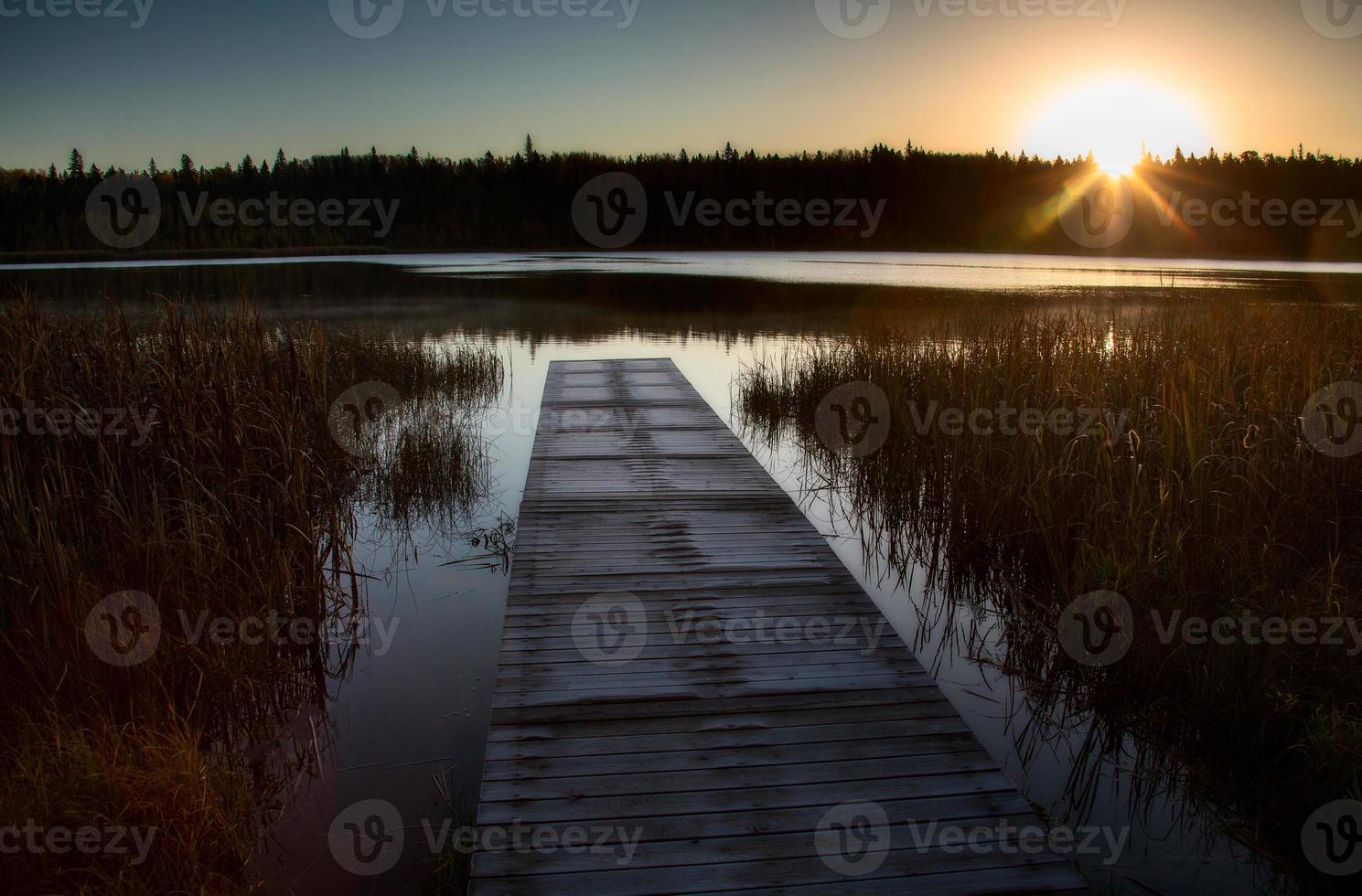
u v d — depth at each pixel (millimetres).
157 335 4762
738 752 2457
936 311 13109
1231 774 2654
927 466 5152
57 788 2125
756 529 4375
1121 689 3033
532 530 4348
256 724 2984
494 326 13703
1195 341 5398
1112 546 3404
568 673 2906
